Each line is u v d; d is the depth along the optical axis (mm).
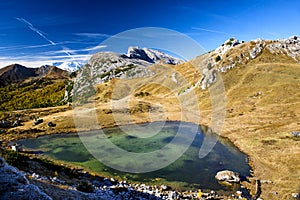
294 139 46906
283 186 29312
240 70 104750
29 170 21734
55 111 91188
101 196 19531
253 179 31906
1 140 57938
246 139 50094
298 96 76938
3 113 88938
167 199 24125
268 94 82625
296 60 109312
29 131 64688
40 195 13672
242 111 72562
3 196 12766
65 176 23859
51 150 46812
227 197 26766
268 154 41062
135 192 23562
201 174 32812
